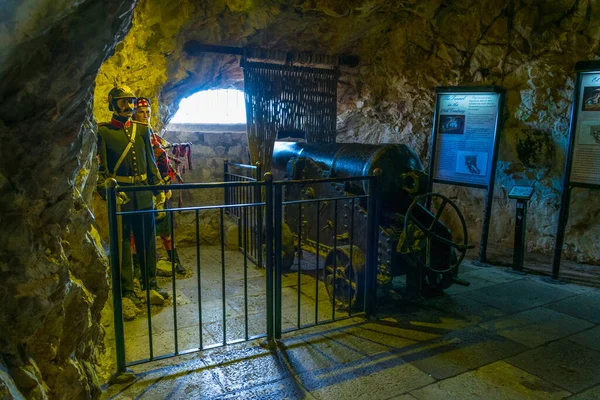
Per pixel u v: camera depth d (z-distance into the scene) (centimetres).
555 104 399
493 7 407
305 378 214
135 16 330
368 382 211
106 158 288
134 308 287
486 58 429
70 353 173
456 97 411
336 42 470
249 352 238
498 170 448
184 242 470
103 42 135
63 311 162
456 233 493
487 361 232
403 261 305
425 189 310
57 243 159
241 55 436
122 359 210
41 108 133
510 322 281
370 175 268
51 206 154
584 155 340
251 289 339
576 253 406
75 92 137
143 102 315
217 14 391
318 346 246
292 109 474
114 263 203
